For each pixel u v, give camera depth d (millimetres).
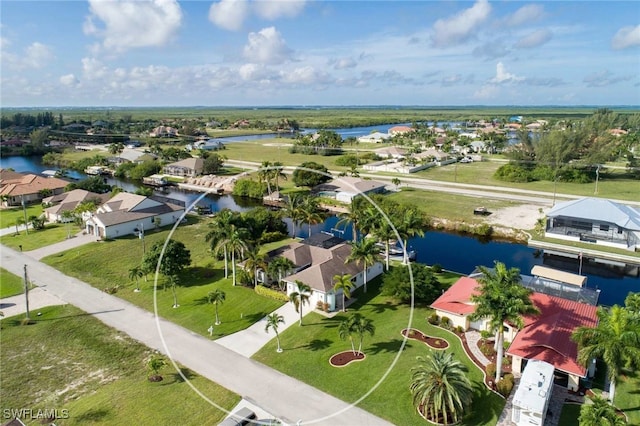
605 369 42312
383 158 188125
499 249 85188
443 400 34844
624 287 68000
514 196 119312
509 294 39656
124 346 48156
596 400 33750
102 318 54656
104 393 40156
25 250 81188
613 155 171500
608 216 84938
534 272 60312
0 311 55750
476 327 50375
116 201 97500
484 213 102625
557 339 41844
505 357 44000
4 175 137375
